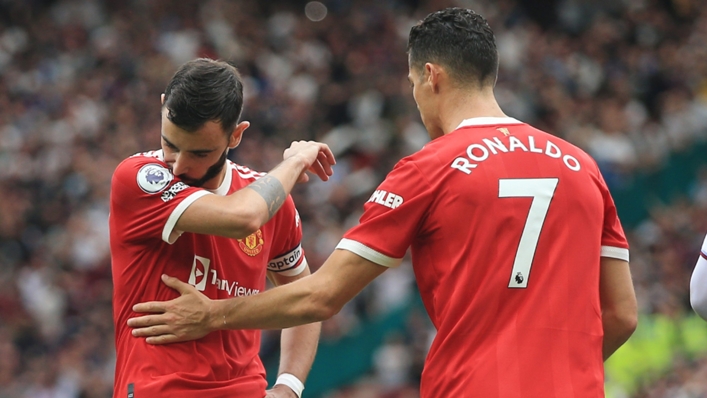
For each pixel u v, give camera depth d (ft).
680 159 153.17
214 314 35.17
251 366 38.81
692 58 189.16
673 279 134.21
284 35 184.75
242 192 35.29
